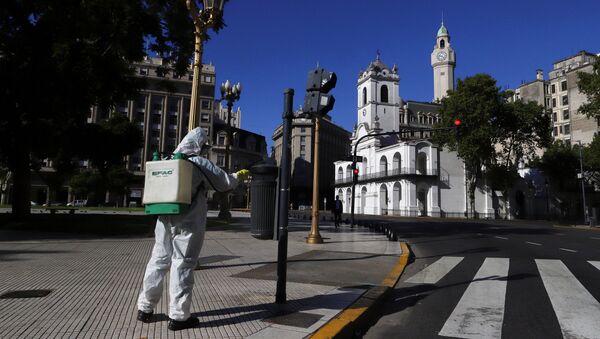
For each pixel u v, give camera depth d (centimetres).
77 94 1524
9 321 360
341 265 793
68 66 1473
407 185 5219
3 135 1614
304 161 10044
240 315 405
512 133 5041
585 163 4553
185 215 360
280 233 467
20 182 1745
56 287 506
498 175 4872
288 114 492
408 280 700
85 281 549
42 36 1472
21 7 1453
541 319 469
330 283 605
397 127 6638
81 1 1466
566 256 1045
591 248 1270
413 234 1834
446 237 1667
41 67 1412
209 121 7694
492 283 675
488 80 4609
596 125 6134
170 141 7431
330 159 11062
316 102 498
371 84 6625
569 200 5812
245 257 855
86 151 2492
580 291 614
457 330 431
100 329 345
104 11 1491
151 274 364
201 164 374
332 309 443
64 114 1661
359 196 6419
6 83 1395
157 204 352
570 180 5644
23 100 1479
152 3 1583
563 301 552
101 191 4734
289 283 598
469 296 583
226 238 1262
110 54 1616
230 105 2272
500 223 3341
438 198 5284
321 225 2258
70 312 395
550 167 5422
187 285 355
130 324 362
